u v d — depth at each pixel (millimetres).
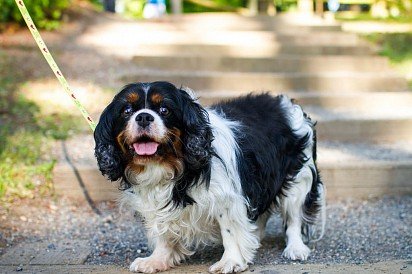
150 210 1624
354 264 1687
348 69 3344
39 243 1914
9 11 3596
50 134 2506
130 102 1557
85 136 2527
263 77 3111
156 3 6367
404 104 2967
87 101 2760
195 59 3332
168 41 3645
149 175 1583
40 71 3055
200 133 1558
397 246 1865
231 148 1638
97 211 2178
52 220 2090
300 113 1864
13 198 2154
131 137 1532
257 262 1733
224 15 4301
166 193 1597
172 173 1580
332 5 6020
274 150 1752
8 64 3088
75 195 2230
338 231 1995
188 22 4105
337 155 2441
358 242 1902
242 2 6137
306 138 1837
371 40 3742
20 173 2217
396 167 2303
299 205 1830
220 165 1597
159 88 1557
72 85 2914
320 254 1808
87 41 3605
